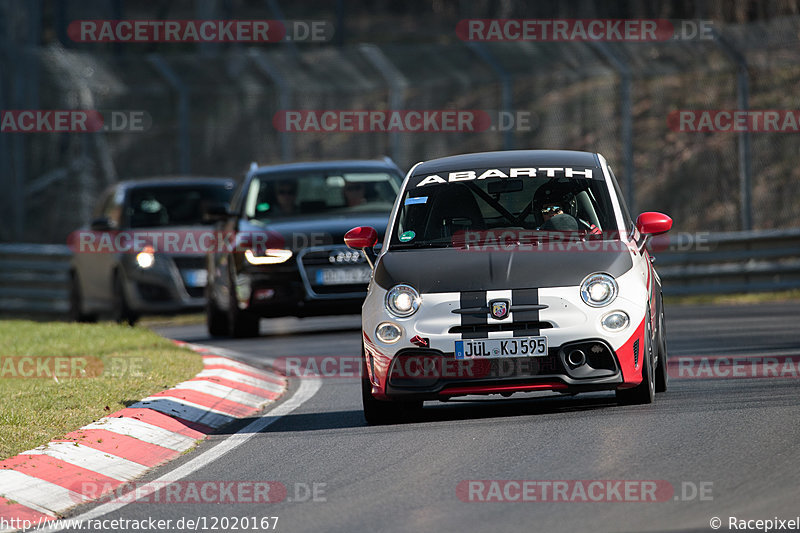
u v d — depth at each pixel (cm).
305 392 3816
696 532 1875
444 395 2961
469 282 2969
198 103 10581
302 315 5372
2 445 2750
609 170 3372
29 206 10300
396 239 3209
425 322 2950
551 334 2911
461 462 2506
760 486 2145
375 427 3048
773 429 2658
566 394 3381
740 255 7269
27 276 8369
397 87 7625
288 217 5525
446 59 7575
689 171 10306
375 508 2162
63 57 8519
